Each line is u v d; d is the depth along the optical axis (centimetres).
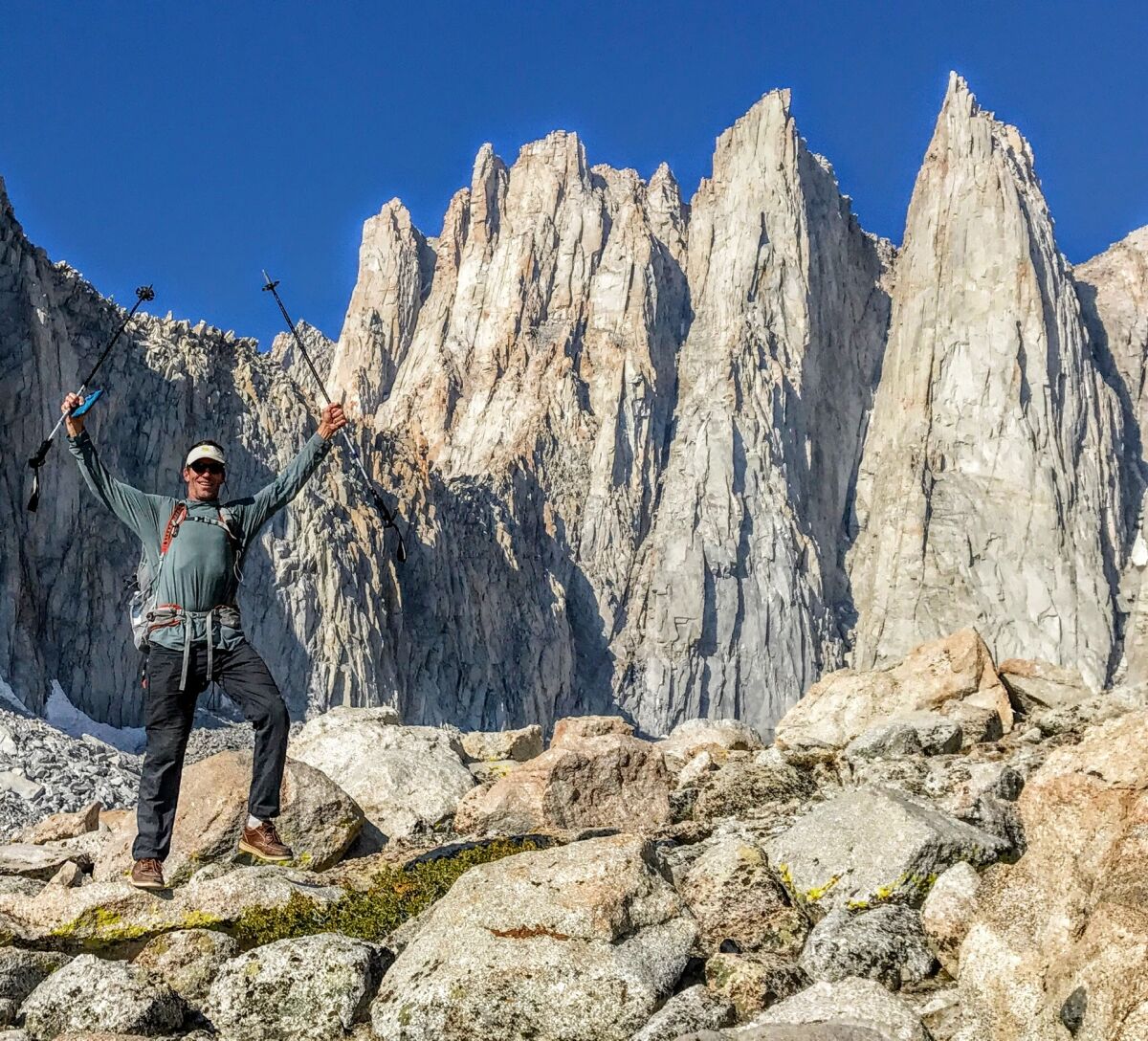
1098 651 14288
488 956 671
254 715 752
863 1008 630
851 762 1202
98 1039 641
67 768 3659
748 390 15212
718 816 1123
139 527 755
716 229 16750
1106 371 17612
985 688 1398
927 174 17775
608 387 15088
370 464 10881
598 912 685
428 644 10562
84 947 850
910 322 16825
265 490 777
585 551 13938
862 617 15188
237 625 758
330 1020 691
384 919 856
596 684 13200
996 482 15350
